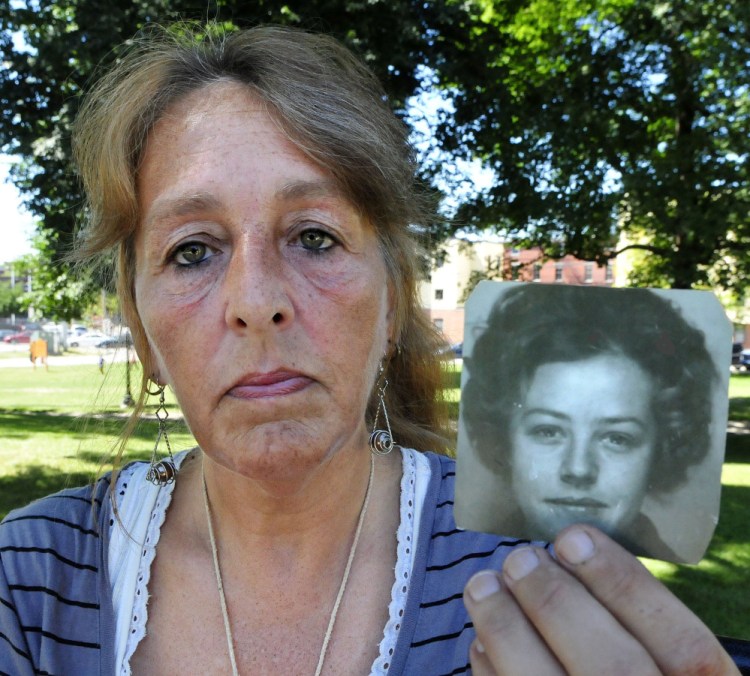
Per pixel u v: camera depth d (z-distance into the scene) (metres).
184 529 1.31
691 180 10.71
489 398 0.92
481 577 0.83
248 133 1.09
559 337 0.89
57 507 1.37
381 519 1.32
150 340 1.17
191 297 1.06
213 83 1.13
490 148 10.03
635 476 0.86
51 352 37.72
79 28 6.68
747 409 14.03
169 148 1.11
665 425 0.85
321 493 1.20
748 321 24.33
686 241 11.50
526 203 10.67
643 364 0.86
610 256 12.39
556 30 11.76
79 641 1.21
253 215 1.06
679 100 11.12
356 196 1.12
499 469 0.91
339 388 1.06
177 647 1.19
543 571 0.77
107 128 1.19
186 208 1.06
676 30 10.36
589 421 0.88
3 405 14.61
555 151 10.45
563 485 0.89
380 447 1.39
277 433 1.02
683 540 0.85
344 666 1.17
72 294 9.80
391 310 1.35
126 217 1.17
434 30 8.13
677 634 0.73
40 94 7.41
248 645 1.18
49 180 7.01
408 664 1.15
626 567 0.75
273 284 1.02
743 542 5.29
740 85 10.30
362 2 6.82
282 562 1.22
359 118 1.17
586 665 0.72
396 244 1.31
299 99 1.11
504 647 0.78
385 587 1.24
